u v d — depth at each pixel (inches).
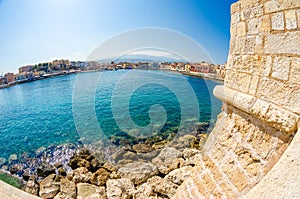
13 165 407.5
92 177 273.6
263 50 99.0
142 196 218.7
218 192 113.6
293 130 81.0
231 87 126.7
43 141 571.8
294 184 59.8
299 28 80.1
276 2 90.4
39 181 308.2
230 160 113.7
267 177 69.9
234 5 125.7
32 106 1050.7
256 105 99.0
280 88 88.0
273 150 91.2
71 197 235.1
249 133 107.0
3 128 749.9
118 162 341.4
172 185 224.1
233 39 127.6
